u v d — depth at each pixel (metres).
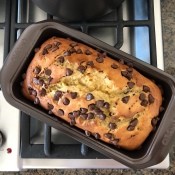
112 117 0.34
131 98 0.34
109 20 0.43
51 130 0.41
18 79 0.37
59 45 0.36
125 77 0.35
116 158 0.35
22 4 0.44
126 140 0.35
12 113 0.41
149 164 0.35
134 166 0.35
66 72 0.35
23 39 0.36
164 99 0.37
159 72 0.36
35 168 0.42
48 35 0.37
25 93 0.37
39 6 0.40
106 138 0.35
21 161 0.41
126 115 0.34
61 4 0.37
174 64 0.47
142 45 0.43
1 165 0.40
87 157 0.40
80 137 0.35
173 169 0.45
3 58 0.42
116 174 0.46
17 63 0.36
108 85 0.35
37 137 0.42
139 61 0.36
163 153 0.35
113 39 0.44
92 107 0.34
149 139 0.36
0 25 0.42
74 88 0.35
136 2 0.45
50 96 0.35
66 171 0.46
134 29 0.44
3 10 0.44
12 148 0.40
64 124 0.36
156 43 0.42
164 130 0.35
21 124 0.41
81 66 0.35
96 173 0.46
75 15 0.40
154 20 0.42
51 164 0.41
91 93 0.34
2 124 0.41
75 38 0.37
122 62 0.36
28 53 0.36
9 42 0.42
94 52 0.36
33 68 0.36
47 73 0.35
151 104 0.35
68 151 0.40
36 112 0.36
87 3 0.37
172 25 0.47
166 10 0.47
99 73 0.35
